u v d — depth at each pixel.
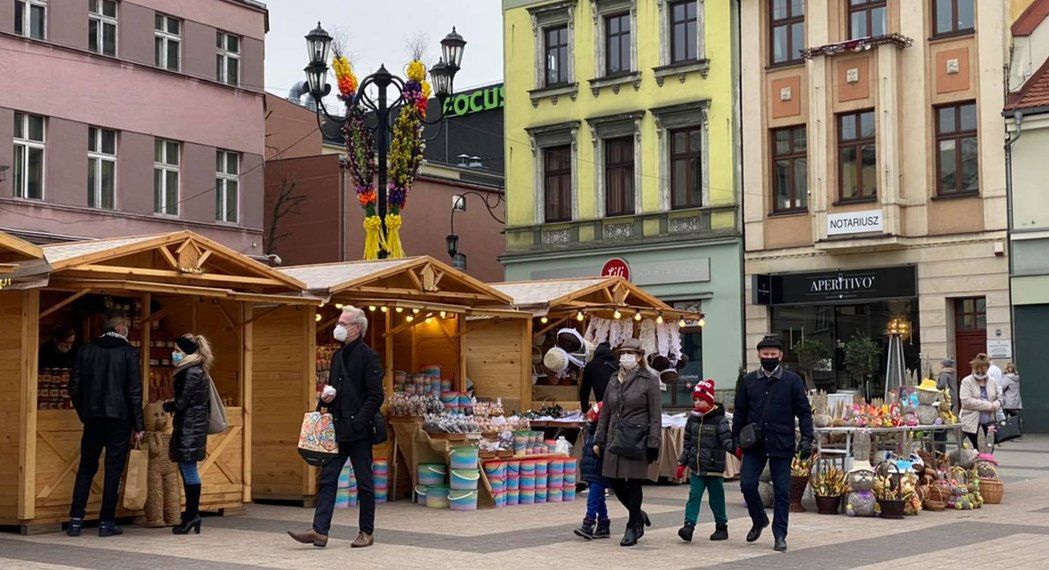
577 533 13.34
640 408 12.70
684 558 11.99
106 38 34.09
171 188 35.72
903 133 34.22
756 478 12.91
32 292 13.51
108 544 12.79
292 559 11.72
